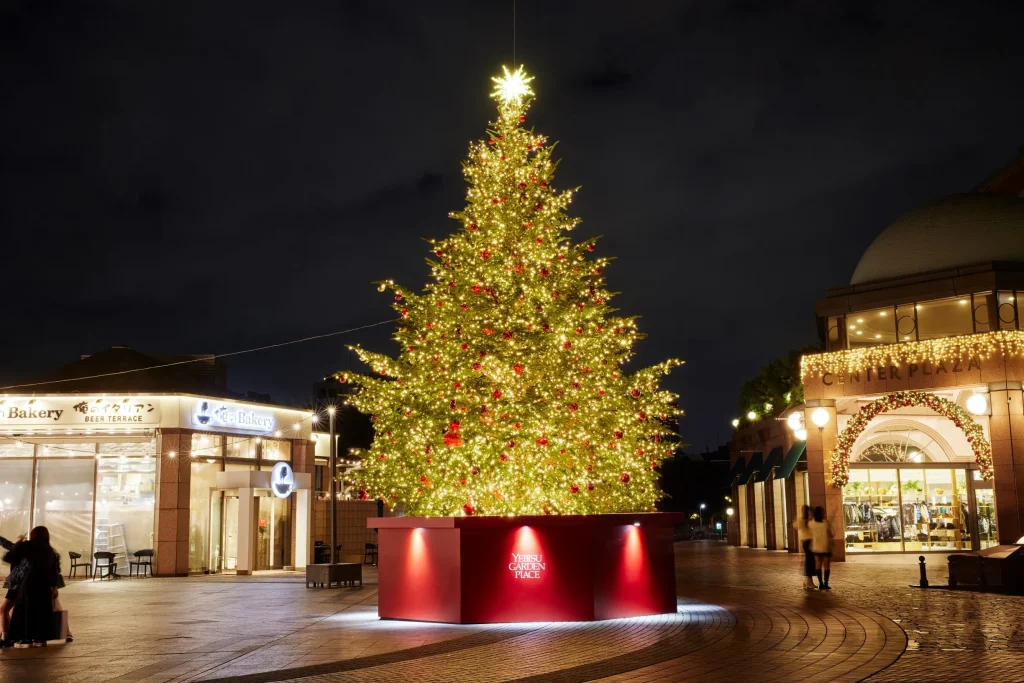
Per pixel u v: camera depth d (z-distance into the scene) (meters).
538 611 14.99
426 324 18.17
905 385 32.25
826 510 32.72
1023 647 11.52
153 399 32.19
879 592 19.33
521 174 18.00
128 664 11.55
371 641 13.14
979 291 31.47
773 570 27.70
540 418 16.44
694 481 88.25
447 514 17.52
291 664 11.22
